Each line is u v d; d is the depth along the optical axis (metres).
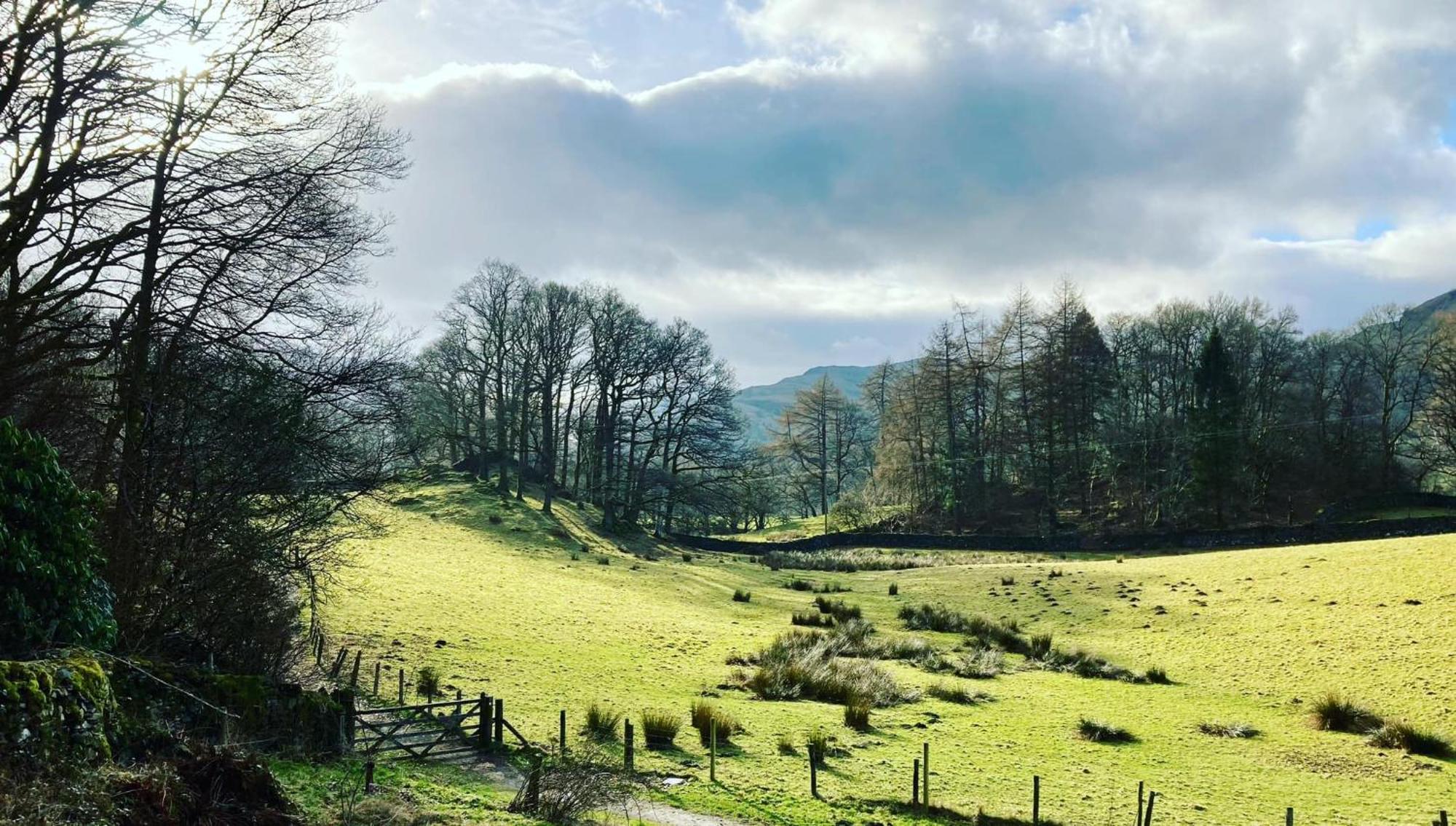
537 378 66.94
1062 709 25.33
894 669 30.59
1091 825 15.66
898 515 80.31
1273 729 23.50
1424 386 71.06
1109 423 77.44
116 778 7.77
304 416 18.61
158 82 15.57
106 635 11.17
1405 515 63.94
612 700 22.72
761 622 38.75
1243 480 67.69
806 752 19.30
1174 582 44.34
